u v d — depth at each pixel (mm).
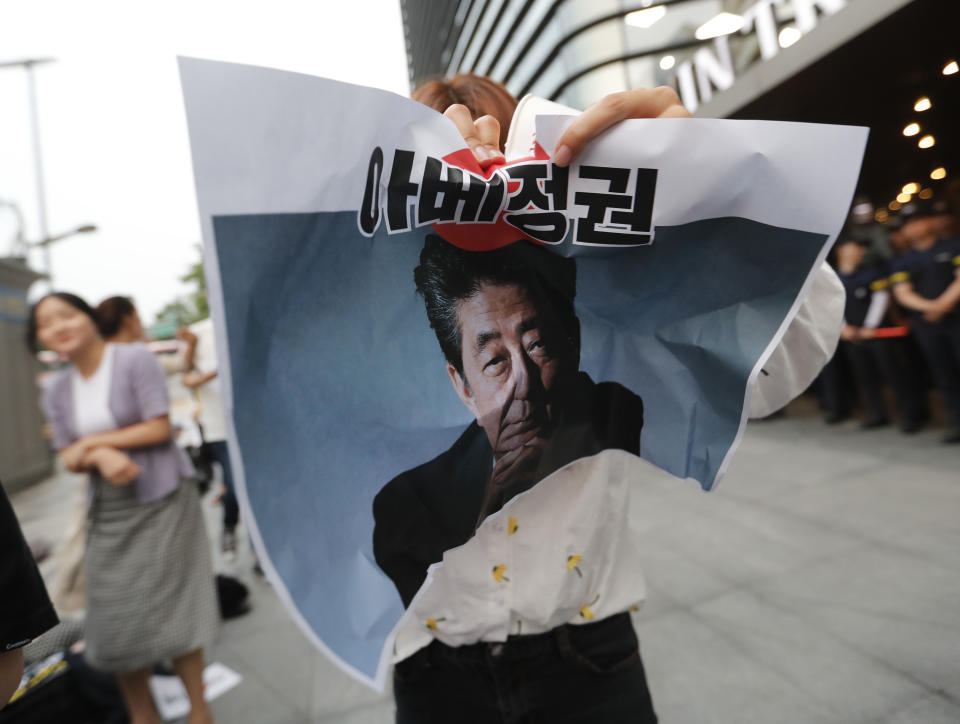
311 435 597
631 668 922
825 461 4039
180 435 4316
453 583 838
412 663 901
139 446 1676
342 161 550
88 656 1715
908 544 2625
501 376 731
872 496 3254
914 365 4387
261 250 522
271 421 566
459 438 705
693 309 788
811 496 3387
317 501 602
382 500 651
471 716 882
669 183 724
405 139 605
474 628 846
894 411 5219
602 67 11461
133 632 1669
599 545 875
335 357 606
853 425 4988
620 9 11125
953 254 3781
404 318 654
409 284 651
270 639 2564
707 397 792
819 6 5078
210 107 481
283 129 510
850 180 714
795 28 5516
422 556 673
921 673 1801
